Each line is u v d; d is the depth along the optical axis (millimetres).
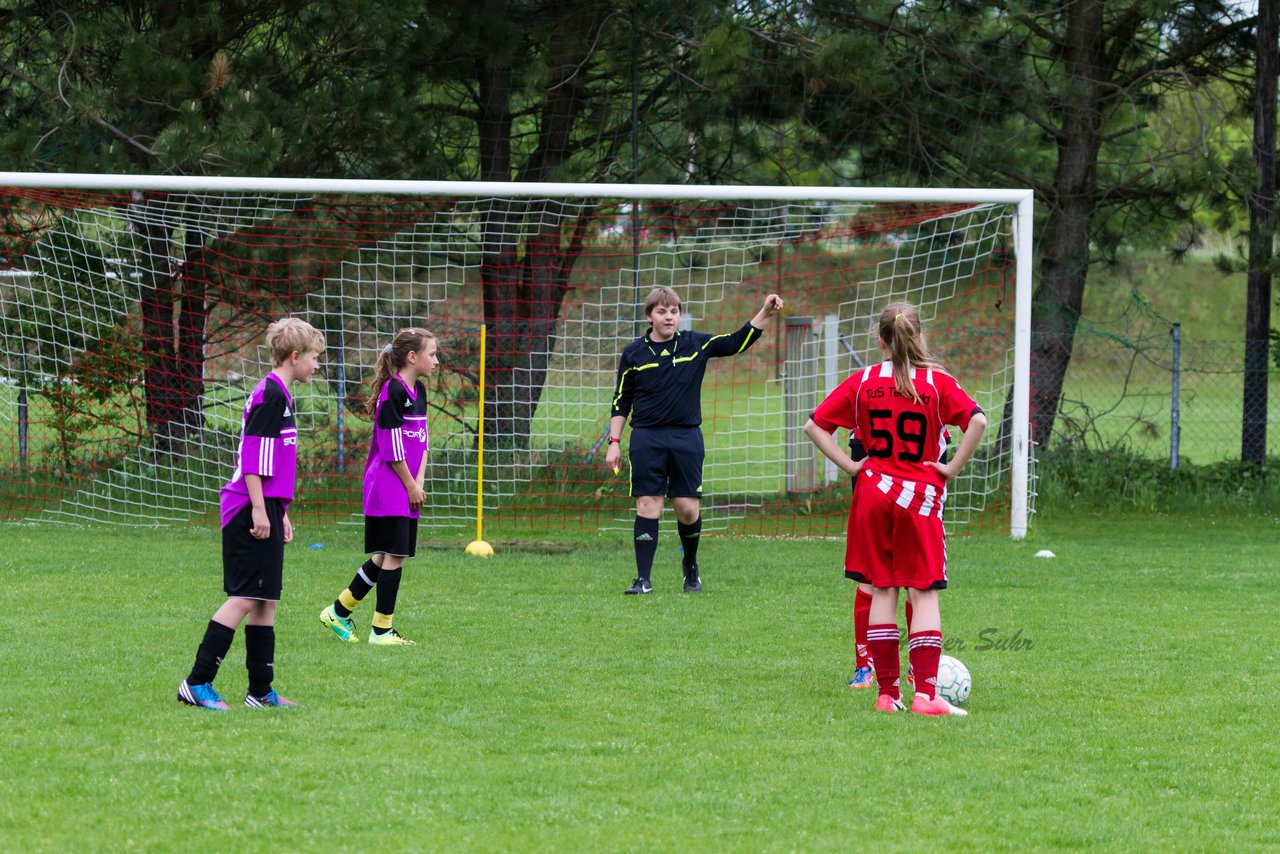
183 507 39344
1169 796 13500
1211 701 17719
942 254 47156
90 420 40469
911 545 16812
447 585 27422
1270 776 14250
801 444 41719
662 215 45500
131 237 41594
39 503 39625
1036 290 47469
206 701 16562
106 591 25766
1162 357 55875
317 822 12203
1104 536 37094
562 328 51312
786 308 49625
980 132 45375
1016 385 35812
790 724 16188
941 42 45031
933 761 14633
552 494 40406
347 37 38312
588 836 11977
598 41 43469
